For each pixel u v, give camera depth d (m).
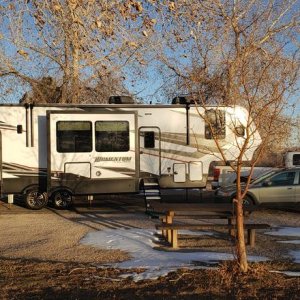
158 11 9.60
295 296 6.20
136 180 16.34
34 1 9.91
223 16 12.15
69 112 15.95
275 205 15.39
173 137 16.70
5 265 8.17
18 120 15.98
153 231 11.36
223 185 15.95
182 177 16.69
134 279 7.09
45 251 9.40
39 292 6.51
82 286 6.75
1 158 15.83
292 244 9.91
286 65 10.23
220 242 10.09
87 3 9.93
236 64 8.71
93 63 15.65
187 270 7.52
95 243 10.06
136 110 16.47
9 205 16.83
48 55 17.88
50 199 16.84
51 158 15.83
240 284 6.73
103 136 16.17
